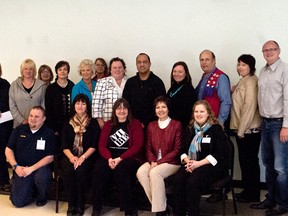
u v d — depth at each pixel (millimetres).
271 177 3328
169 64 4336
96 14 4590
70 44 4750
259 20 3961
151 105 3664
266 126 3225
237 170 4137
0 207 3551
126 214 3188
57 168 3656
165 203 3100
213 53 3889
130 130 3463
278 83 3096
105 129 3510
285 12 3863
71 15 4707
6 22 5020
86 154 3467
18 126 3727
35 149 3607
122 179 3197
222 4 4070
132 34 4457
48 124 3941
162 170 3152
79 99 3570
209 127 3180
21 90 3988
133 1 4414
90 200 3666
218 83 3520
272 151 3258
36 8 4852
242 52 4047
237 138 3607
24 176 3529
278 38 3916
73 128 3582
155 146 3383
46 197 3658
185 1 4199
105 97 3740
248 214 3275
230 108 3594
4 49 5074
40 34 4879
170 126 3365
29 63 3947
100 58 4395
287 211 3240
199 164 3053
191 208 2938
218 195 3625
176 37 4277
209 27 4141
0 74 4133
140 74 3717
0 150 3980
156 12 4332
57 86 3943
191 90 3586
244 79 3525
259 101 3283
